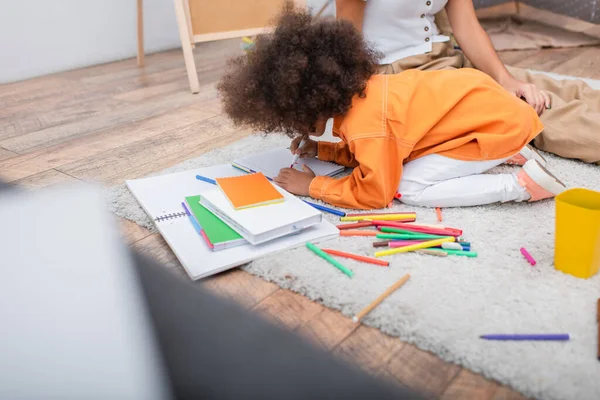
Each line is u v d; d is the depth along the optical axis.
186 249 0.96
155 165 1.42
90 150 1.55
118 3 2.72
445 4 1.56
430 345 0.74
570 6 2.60
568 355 0.72
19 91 2.27
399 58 1.55
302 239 0.99
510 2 2.72
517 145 1.12
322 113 1.08
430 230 1.00
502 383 0.68
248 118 1.13
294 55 1.05
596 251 0.85
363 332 0.78
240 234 0.97
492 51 1.52
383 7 1.48
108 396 0.23
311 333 0.78
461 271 0.90
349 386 0.26
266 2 2.49
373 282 0.88
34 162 1.48
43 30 2.49
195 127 1.70
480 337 0.75
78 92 2.20
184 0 2.39
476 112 1.10
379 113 1.07
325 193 1.14
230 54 2.76
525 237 1.00
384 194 1.08
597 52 2.41
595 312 0.80
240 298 0.86
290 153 1.39
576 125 1.33
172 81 2.30
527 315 0.79
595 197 0.89
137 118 1.83
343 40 1.09
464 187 1.10
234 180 1.12
